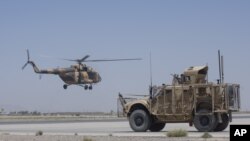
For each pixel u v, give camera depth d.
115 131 37.44
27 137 29.55
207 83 34.53
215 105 33.97
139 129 35.78
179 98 35.16
